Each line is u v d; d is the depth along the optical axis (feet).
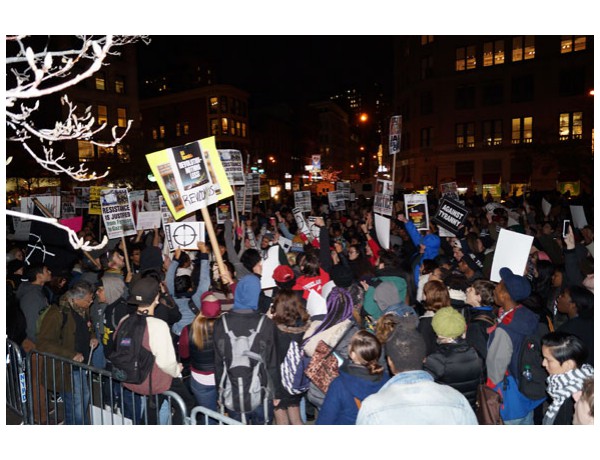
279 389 12.71
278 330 12.76
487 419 10.62
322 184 337.72
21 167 85.81
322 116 376.48
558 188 126.31
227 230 22.89
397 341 8.50
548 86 130.82
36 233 24.64
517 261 16.69
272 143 269.03
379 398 8.16
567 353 10.27
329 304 12.90
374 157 488.44
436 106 149.38
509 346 12.09
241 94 221.66
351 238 31.37
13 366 16.08
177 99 218.59
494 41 138.92
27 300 17.31
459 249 23.39
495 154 139.95
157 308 16.02
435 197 74.84
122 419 13.28
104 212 27.02
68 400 15.56
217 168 17.22
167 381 12.89
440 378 11.03
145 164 114.52
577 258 17.74
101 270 21.81
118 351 12.37
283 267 15.70
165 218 28.22
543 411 14.84
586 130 125.08
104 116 141.90
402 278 16.62
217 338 12.10
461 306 15.23
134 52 151.74
